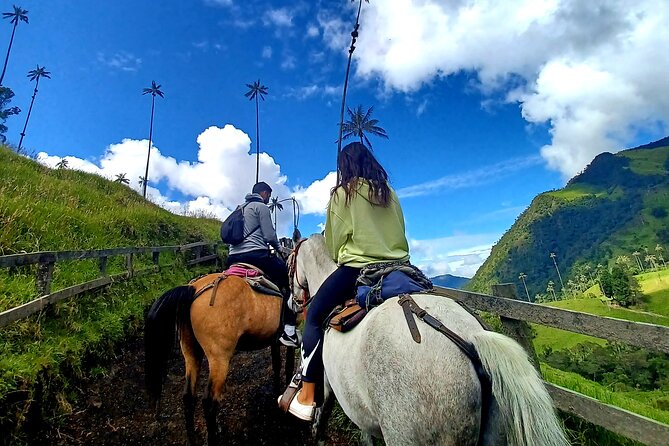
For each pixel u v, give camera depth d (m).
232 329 3.87
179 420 4.57
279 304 4.46
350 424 4.10
